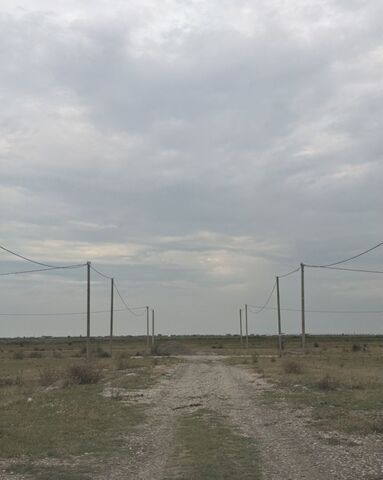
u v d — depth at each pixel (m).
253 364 50.56
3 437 14.29
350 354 70.38
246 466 11.23
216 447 13.17
